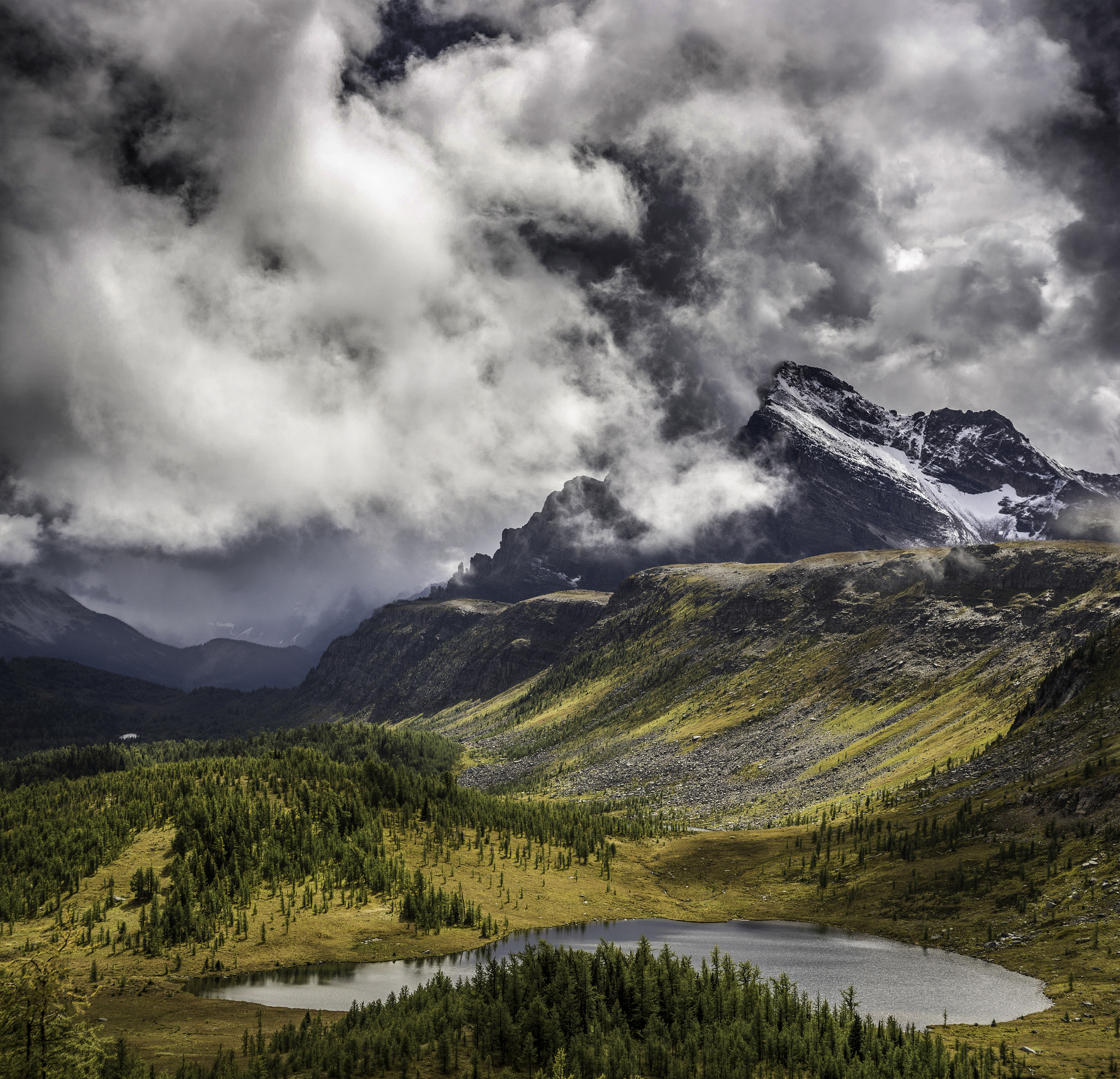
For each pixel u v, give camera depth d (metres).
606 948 92.00
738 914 154.00
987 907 130.00
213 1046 79.56
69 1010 54.34
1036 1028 84.69
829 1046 77.38
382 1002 99.94
